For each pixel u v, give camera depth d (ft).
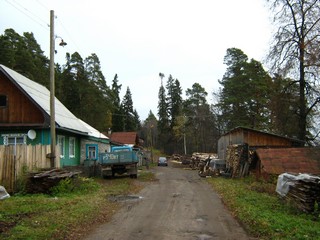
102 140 119.55
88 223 33.22
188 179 93.20
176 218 36.73
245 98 142.10
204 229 31.65
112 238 28.25
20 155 51.37
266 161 68.03
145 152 240.73
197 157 169.07
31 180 49.75
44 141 76.59
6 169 49.34
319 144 64.75
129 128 297.94
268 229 29.73
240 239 28.12
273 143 95.66
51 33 60.95
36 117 76.07
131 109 302.25
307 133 96.17
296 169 65.10
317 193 37.76
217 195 56.44
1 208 36.24
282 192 46.88
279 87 94.68
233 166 92.48
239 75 147.33
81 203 41.91
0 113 76.69
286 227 30.17
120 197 52.75
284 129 100.07
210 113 239.71
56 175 51.49
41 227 29.04
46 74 167.53
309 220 33.94
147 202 47.98
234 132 108.78
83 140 104.94
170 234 29.68
